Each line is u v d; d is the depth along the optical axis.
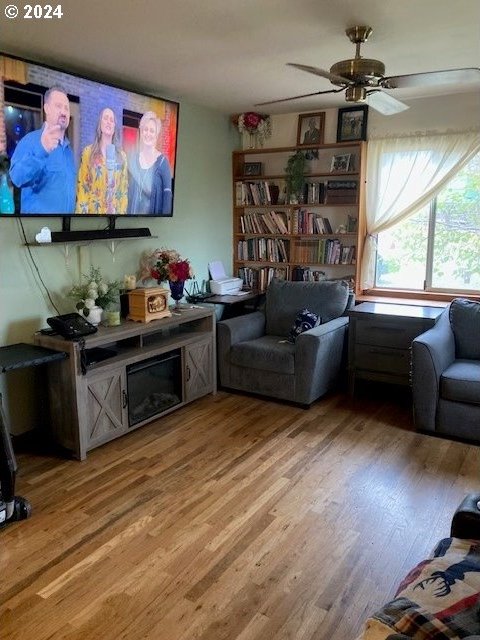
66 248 3.46
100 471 2.95
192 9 2.41
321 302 4.33
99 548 2.26
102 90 3.30
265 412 3.84
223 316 4.89
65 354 2.93
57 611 1.90
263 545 2.28
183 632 1.80
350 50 3.02
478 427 3.23
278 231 4.93
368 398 4.13
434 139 4.23
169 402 3.79
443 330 3.62
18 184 2.96
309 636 1.78
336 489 2.74
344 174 4.50
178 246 4.47
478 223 4.29
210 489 2.75
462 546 1.48
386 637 1.14
